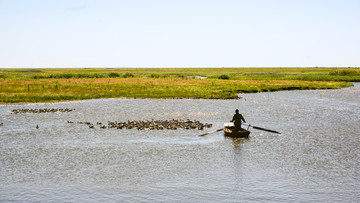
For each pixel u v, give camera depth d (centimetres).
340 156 1808
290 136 2328
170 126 2627
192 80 8612
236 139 2230
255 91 6469
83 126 2722
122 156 1823
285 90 6994
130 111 3641
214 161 1722
